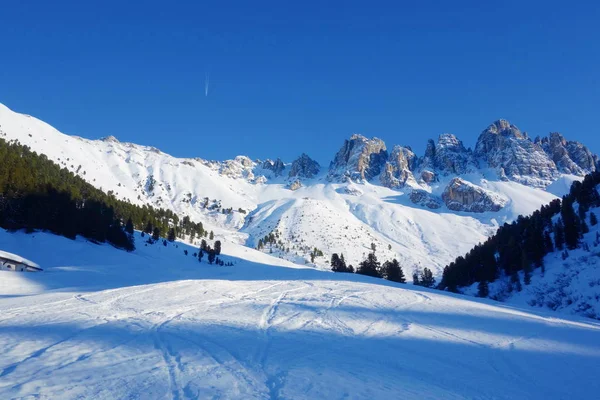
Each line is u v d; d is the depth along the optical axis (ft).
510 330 66.64
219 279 146.00
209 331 56.85
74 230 266.98
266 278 159.22
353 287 126.72
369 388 34.01
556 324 76.79
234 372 37.40
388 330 61.87
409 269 601.21
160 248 342.03
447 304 96.63
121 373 36.42
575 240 211.00
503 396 33.99
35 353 43.11
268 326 62.08
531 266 214.48
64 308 75.15
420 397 32.53
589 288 167.32
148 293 97.81
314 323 65.87
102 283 136.98
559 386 37.37
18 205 252.42
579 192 263.08
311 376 36.73
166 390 31.99
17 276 143.02
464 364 43.75
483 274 241.55
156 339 50.98
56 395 30.63
